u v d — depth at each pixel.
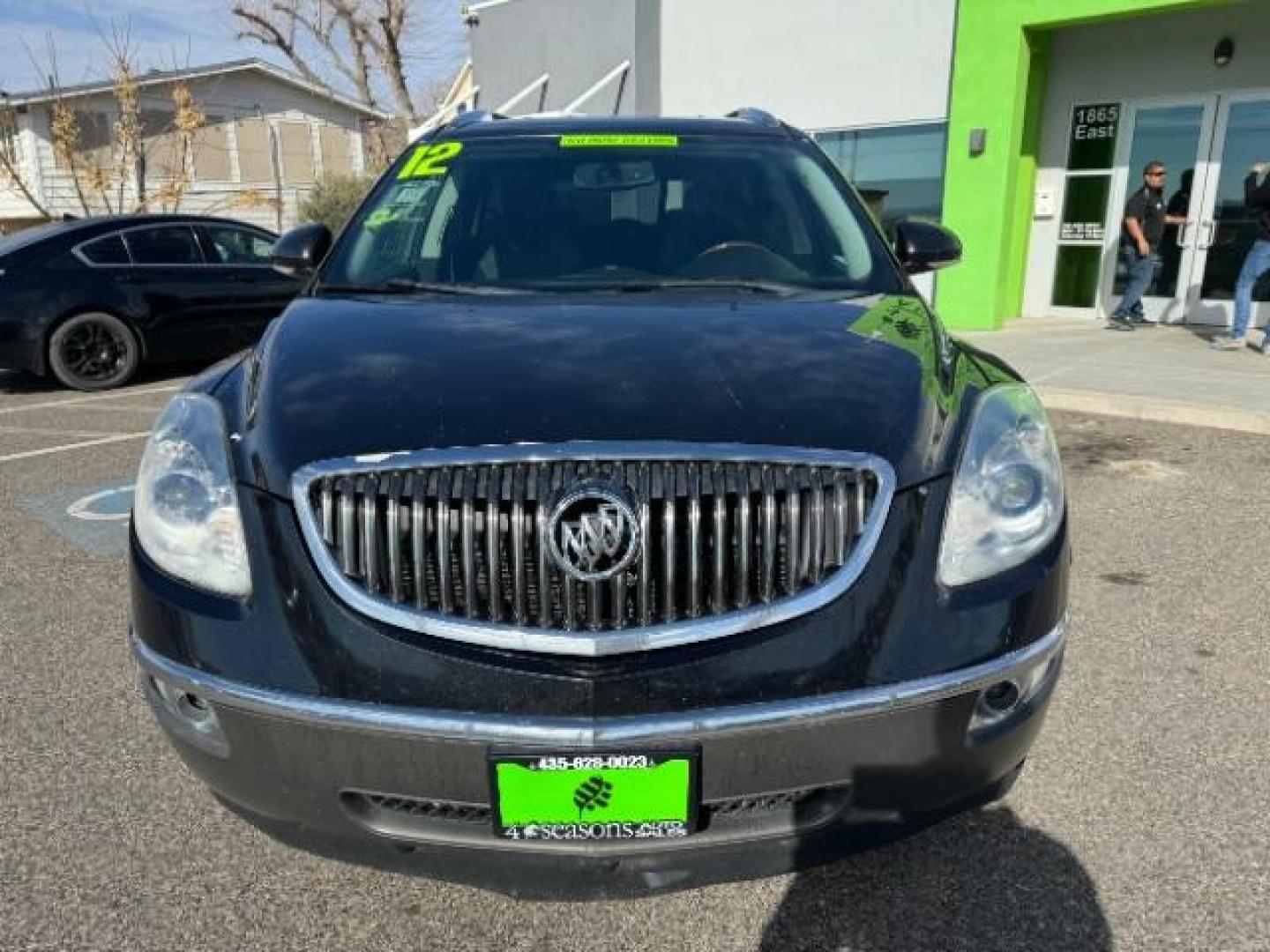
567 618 1.76
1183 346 9.09
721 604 1.79
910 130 11.03
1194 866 2.29
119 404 8.02
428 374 2.06
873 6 10.98
